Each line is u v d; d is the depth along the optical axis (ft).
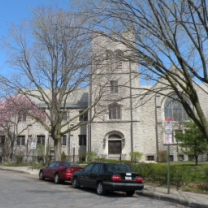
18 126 130.52
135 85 112.06
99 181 38.50
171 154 112.88
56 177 51.55
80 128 124.77
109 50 42.93
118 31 40.81
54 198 33.63
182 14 35.06
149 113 118.01
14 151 128.06
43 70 69.62
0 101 105.60
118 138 114.01
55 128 72.33
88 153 109.50
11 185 45.68
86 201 32.27
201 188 40.75
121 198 35.83
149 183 49.19
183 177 44.09
